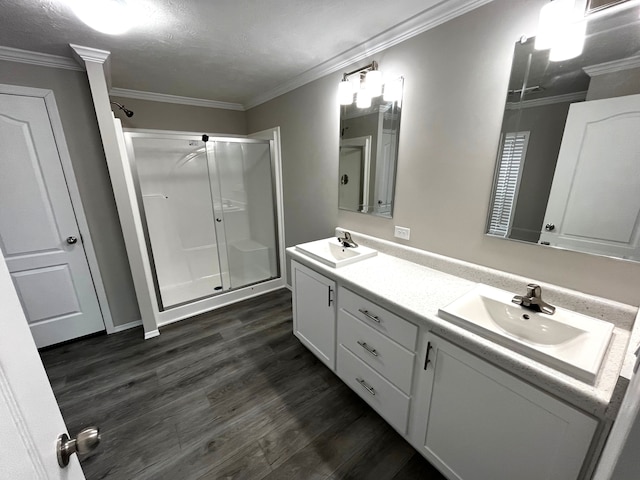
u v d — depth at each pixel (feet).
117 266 7.85
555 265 4.07
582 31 3.41
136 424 5.13
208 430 5.01
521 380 2.95
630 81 3.20
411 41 5.24
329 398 5.71
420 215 5.74
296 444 4.76
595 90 3.43
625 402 1.65
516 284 4.42
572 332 3.48
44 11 4.44
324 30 5.32
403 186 5.94
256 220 11.67
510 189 4.34
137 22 4.87
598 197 3.59
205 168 11.12
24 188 6.40
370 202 6.80
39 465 1.39
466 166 4.82
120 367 6.63
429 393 3.99
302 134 8.57
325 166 7.94
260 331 8.11
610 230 3.55
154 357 6.98
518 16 3.89
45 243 6.82
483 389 3.31
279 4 4.45
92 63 6.00
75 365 6.71
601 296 3.73
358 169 6.93
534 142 4.01
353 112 6.75
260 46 5.98
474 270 4.93
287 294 10.50
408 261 6.04
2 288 1.28
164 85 8.70
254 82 8.50
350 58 6.42
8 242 6.43
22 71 5.99
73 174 6.83
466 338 3.32
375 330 4.74
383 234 6.65
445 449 3.93
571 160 3.73
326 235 8.47
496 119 4.32
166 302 9.38
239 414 5.34
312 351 6.77
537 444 2.93
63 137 6.58
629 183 3.34
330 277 5.61
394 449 4.67
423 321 3.82
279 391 5.89
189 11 4.58
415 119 5.45
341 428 5.05
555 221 3.98
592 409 2.45
